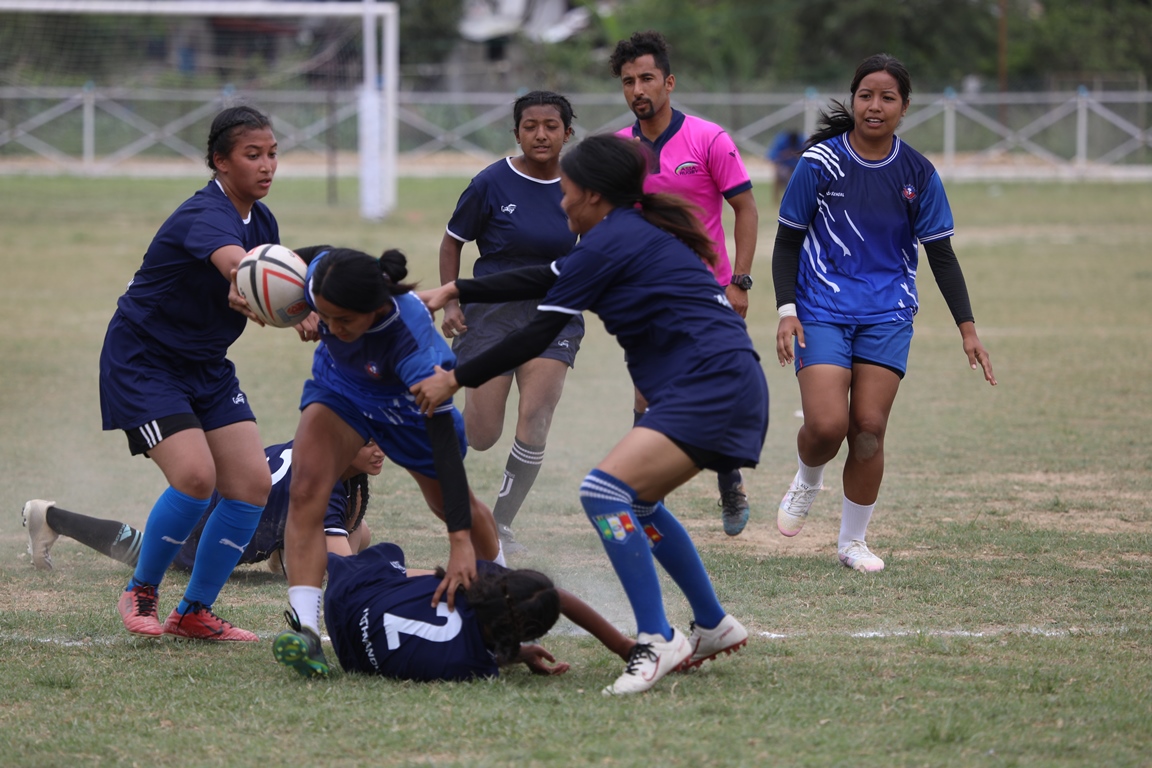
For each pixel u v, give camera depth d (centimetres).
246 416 1730
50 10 8381
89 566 2089
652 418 1420
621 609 1856
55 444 2995
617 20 16012
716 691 1446
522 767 1227
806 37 17188
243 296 1527
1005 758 1245
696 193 2280
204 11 8612
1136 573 1994
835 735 1304
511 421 3422
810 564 2081
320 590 1553
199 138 12925
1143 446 2967
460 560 1466
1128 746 1282
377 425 1536
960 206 10350
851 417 2042
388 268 1449
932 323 5056
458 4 16512
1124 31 17375
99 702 1430
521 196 2252
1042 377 3881
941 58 17050
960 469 2775
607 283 1429
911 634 1689
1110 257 7081
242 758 1260
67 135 12575
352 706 1398
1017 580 1962
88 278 5966
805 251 2067
